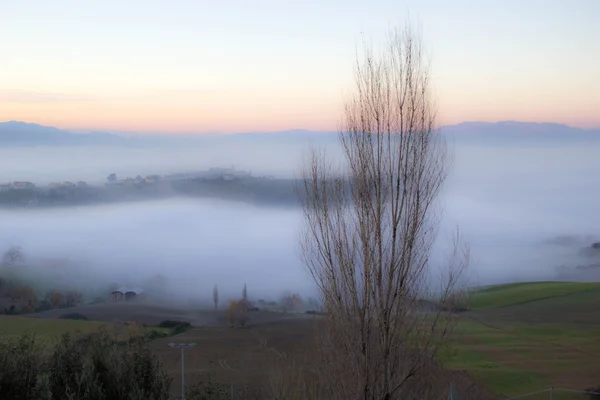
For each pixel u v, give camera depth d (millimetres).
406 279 9867
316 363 11008
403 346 9812
